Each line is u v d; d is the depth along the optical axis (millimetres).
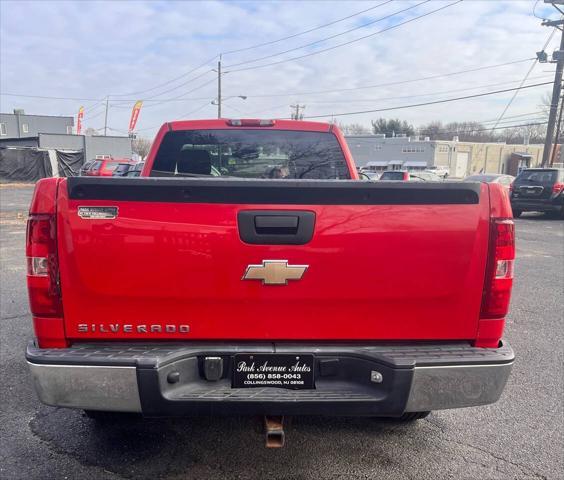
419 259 2508
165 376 2420
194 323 2527
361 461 3080
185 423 3484
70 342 2521
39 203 2410
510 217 2539
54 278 2453
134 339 2535
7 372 4305
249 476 2908
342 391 2502
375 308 2559
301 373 2533
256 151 4598
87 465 2986
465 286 2555
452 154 74438
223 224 2443
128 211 2416
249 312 2527
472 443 3307
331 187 2436
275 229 2457
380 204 2469
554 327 5734
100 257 2438
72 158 36688
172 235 2436
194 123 4492
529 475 2965
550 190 17078
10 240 11547
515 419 3639
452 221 2498
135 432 3359
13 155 34312
